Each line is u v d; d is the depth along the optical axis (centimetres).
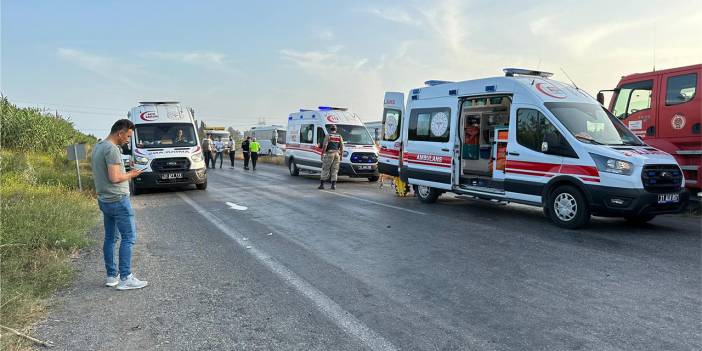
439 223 863
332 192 1383
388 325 405
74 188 1280
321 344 371
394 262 599
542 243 694
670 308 435
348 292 489
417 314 428
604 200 743
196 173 1389
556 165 809
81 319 425
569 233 764
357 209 1040
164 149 1375
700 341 367
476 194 974
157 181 1340
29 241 642
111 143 505
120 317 430
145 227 855
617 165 731
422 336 382
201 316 431
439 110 1073
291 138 2059
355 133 1831
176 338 386
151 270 577
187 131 1463
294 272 561
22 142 2298
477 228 812
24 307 433
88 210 942
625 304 446
